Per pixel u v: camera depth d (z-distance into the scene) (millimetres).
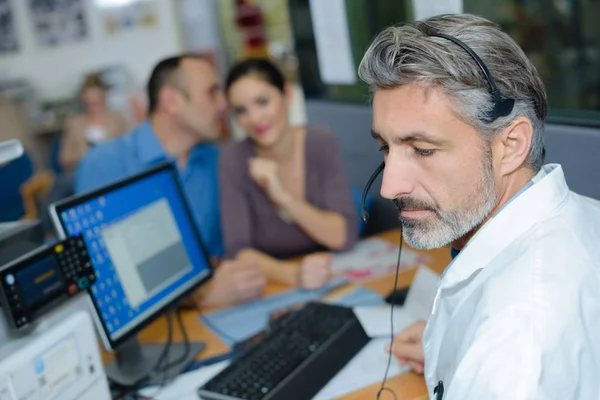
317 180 1907
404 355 1113
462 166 708
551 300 635
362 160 2076
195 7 4391
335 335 1225
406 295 1381
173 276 1335
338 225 1783
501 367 610
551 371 603
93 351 1008
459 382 637
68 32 4711
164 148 1967
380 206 2008
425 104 690
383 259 1668
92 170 1993
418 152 721
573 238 701
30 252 1004
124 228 1232
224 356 1259
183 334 1340
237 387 1081
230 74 1821
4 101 4391
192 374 1204
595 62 2500
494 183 728
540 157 769
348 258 1720
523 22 2514
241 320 1419
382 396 1050
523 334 617
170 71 1878
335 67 2193
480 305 682
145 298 1243
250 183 1880
